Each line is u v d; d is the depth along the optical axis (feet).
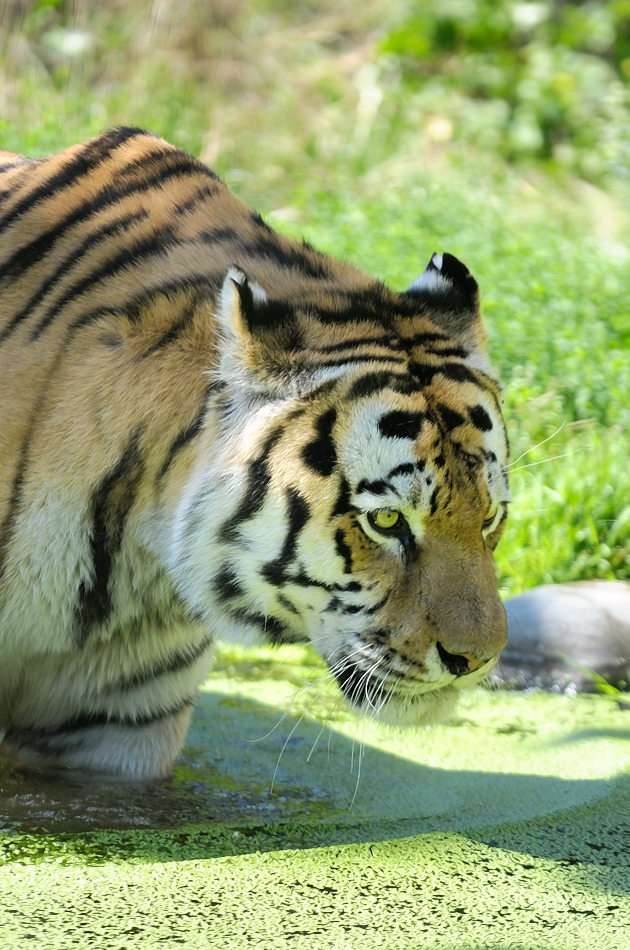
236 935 16.94
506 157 75.61
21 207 22.00
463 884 19.21
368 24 88.12
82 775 22.29
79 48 70.74
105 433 19.67
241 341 19.02
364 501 18.94
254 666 30.86
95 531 19.86
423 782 23.79
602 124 75.66
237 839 20.40
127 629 21.09
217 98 72.02
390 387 19.17
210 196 22.39
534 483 35.78
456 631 19.03
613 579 34.50
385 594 19.35
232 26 79.46
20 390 19.92
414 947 16.93
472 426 19.65
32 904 17.44
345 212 58.65
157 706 22.35
